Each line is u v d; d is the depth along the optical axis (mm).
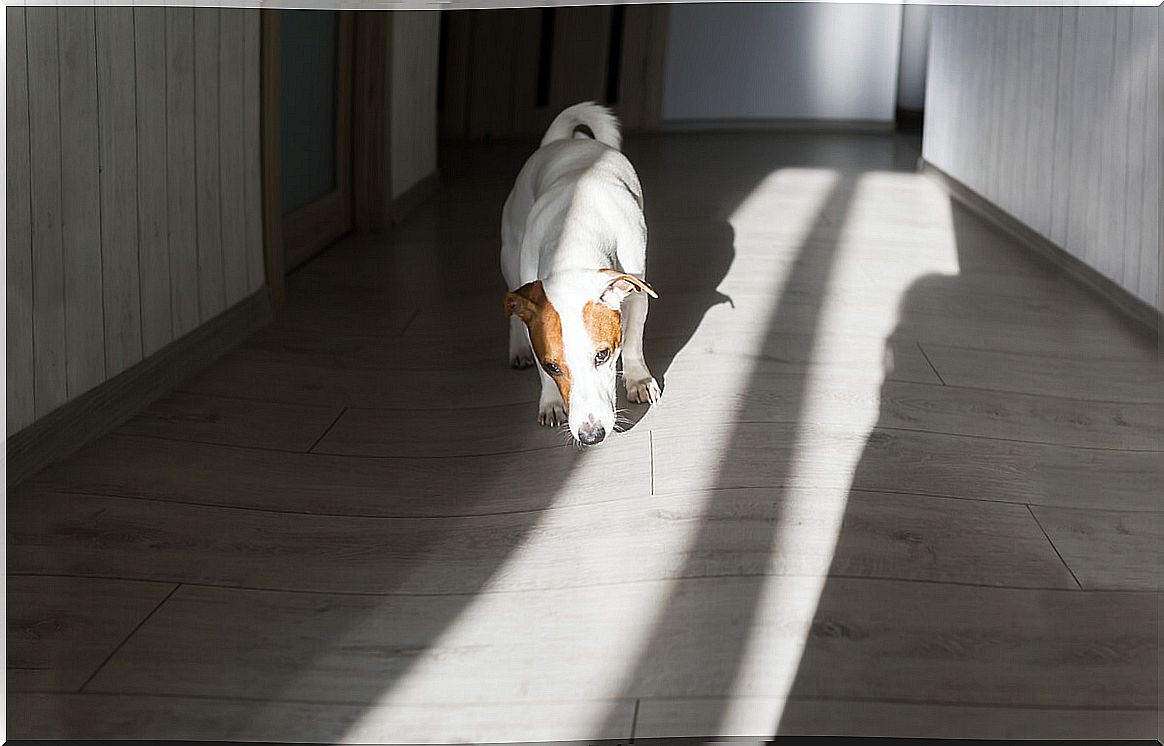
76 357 2293
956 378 2652
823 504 2018
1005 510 2010
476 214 4691
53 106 2139
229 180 2967
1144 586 1774
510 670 1605
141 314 2539
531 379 2695
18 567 1861
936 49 5277
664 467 2174
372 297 3449
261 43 3100
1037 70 3824
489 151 6453
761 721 1485
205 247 2844
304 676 1602
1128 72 3057
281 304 3314
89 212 2295
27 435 2150
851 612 1703
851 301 3289
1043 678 1554
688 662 1606
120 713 1521
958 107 4875
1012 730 1456
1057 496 2066
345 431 2428
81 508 2061
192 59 2701
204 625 1718
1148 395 2557
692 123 7480
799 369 2697
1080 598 1739
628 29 7203
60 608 1755
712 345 2875
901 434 2318
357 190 4355
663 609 1729
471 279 3639
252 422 2473
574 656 1629
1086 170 3396
